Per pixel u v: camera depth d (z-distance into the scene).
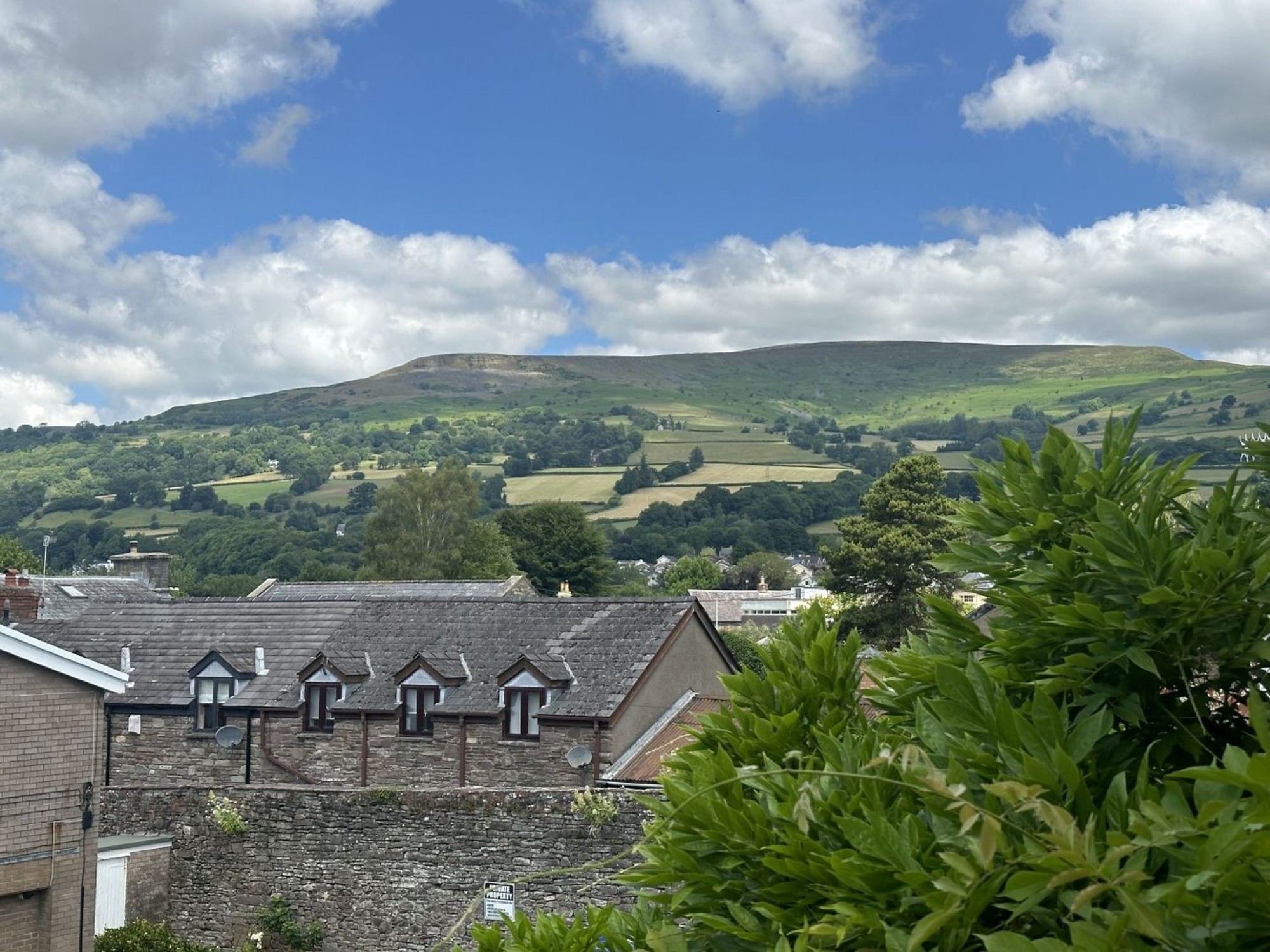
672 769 6.68
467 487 93.75
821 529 183.12
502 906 22.72
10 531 191.38
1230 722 5.24
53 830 18.81
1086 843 3.74
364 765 30.33
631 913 6.86
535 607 32.88
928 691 5.96
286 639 33.84
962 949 4.20
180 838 24.89
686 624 31.66
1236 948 3.66
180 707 32.00
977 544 6.16
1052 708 4.61
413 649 32.41
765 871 5.38
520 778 28.84
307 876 24.08
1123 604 5.23
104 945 22.42
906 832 4.70
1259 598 4.88
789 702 6.72
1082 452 6.07
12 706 18.34
